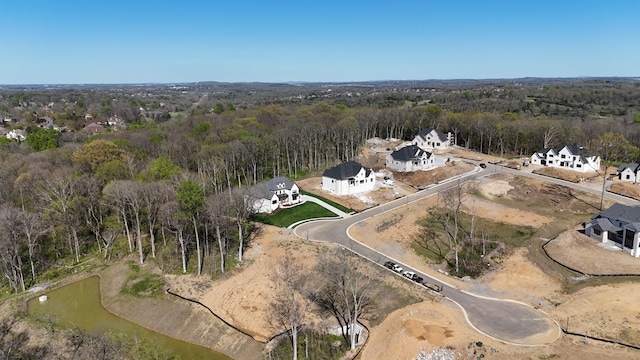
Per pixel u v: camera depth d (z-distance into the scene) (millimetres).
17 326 53281
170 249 70562
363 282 57188
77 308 58250
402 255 65625
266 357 46188
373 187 97812
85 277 66375
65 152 104688
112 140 110812
